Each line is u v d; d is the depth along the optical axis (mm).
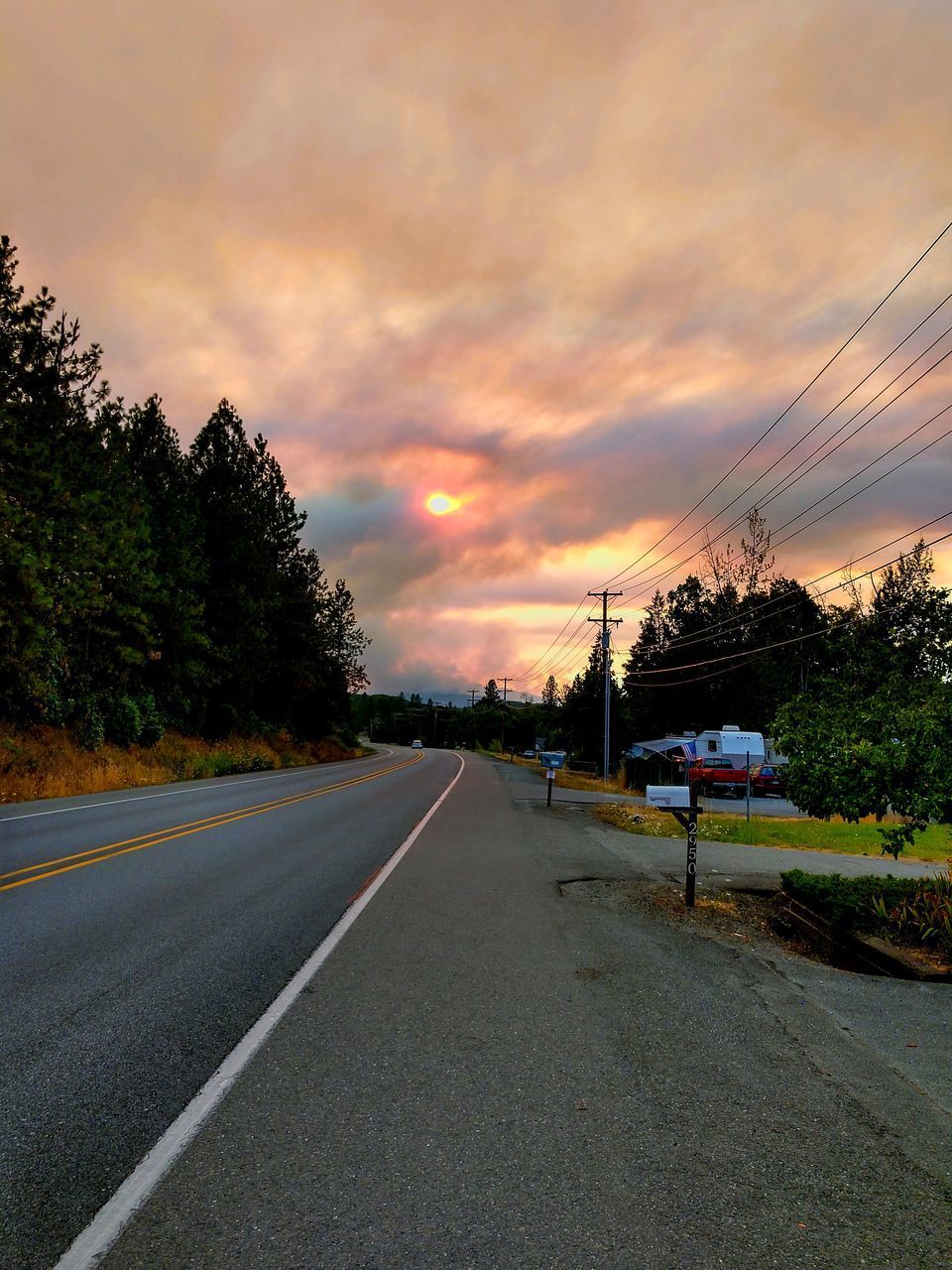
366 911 6902
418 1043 3975
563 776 40906
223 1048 3816
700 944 6473
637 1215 2521
